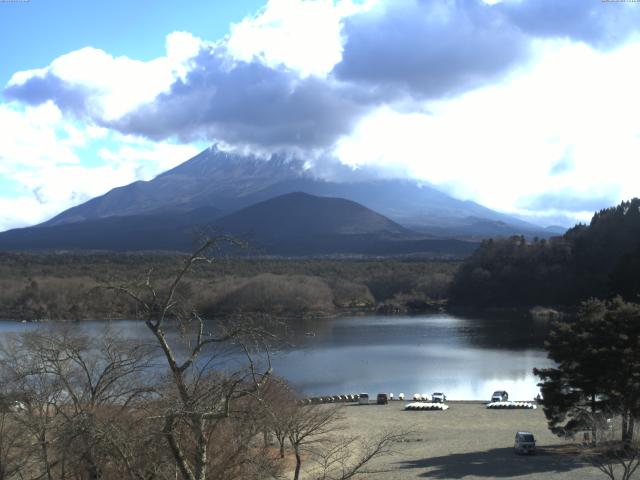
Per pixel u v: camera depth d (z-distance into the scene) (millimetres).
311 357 104312
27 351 29469
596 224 193875
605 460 33594
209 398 16953
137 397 20062
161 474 16875
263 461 19109
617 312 41125
